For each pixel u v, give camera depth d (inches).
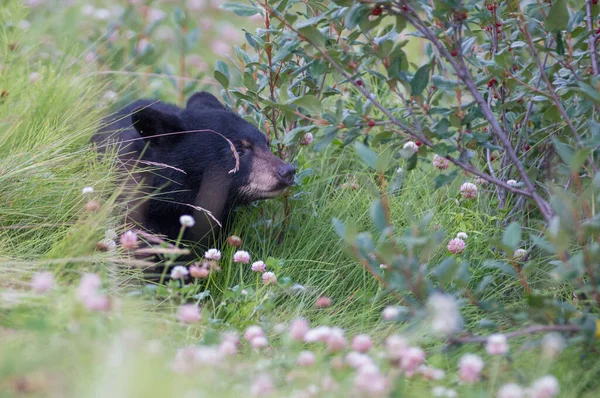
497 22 360.2
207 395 218.2
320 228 396.5
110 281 311.9
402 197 409.7
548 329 261.1
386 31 374.3
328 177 439.8
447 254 360.5
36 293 269.7
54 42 512.4
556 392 233.8
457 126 309.1
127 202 366.0
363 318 323.9
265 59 416.5
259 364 248.4
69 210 351.3
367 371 223.3
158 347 243.1
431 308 254.2
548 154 387.9
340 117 303.6
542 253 368.5
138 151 390.9
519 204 385.7
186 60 617.0
